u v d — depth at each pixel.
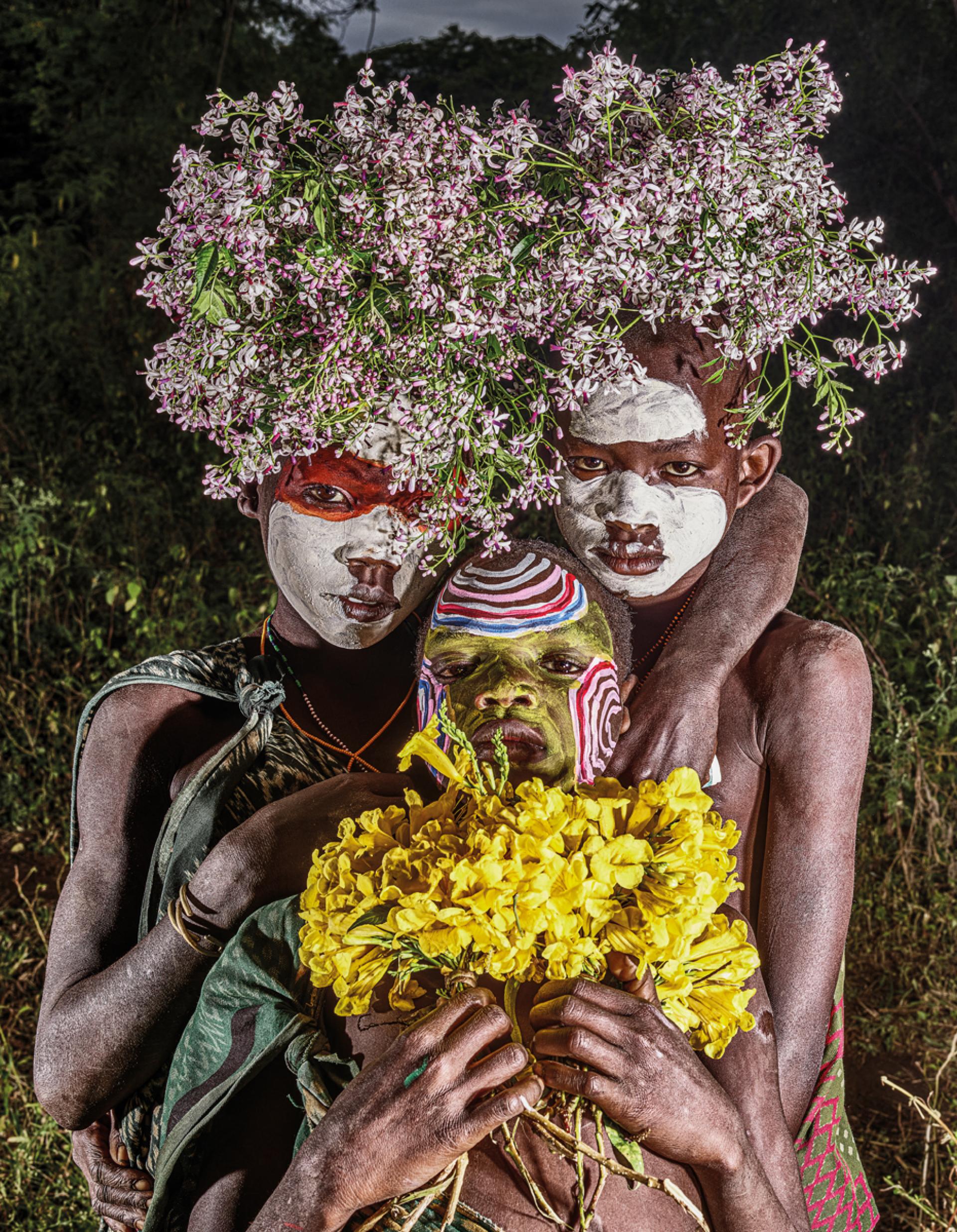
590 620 1.76
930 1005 4.09
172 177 10.48
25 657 6.02
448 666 1.74
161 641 5.77
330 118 1.97
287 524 2.15
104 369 8.40
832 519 6.54
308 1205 1.50
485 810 1.52
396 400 1.88
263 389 1.92
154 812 2.12
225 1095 1.70
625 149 1.87
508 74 11.19
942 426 7.00
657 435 1.98
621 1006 1.52
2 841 5.27
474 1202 1.58
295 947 1.71
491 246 1.83
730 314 1.91
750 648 2.11
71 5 11.55
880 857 4.68
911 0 8.46
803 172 1.87
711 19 8.59
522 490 1.94
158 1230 1.80
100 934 2.04
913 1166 3.51
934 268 1.89
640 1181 1.51
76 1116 1.95
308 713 2.22
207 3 11.04
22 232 10.46
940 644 5.23
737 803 2.08
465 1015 1.52
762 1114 1.72
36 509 6.25
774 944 2.00
